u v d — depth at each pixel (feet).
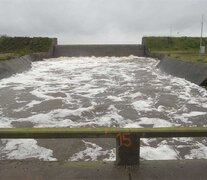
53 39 141.18
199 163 14.69
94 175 13.56
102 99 50.83
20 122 37.35
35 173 13.75
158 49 138.00
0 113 41.73
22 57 100.83
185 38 148.66
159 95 54.19
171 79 72.79
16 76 78.02
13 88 61.36
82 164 14.55
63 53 137.59
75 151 27.63
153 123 37.22
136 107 45.06
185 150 28.27
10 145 28.81
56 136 13.76
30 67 99.45
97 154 27.07
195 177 13.44
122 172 13.76
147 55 135.54
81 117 39.55
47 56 130.11
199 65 68.39
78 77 78.59
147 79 73.92
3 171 13.91
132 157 14.23
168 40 145.28
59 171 13.92
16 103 47.80
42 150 27.81
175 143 29.71
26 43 140.77
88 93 56.49
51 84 67.15
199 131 13.92
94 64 108.78
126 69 94.63
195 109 44.29
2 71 73.97
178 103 47.98
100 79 74.95
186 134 13.93
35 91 58.44
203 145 29.43
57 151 27.63
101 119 38.65
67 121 37.70
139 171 13.85
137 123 37.11
